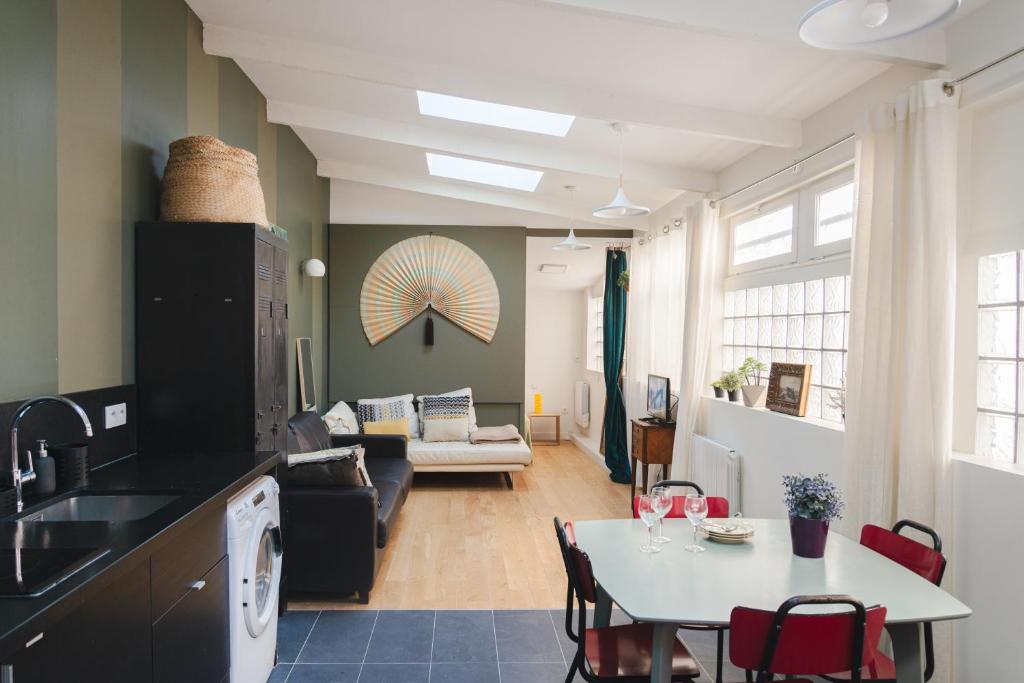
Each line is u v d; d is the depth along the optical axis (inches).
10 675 43.6
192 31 127.1
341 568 129.6
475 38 120.4
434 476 254.7
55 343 85.5
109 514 80.7
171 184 108.1
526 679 102.0
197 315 106.8
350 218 264.2
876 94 115.4
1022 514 81.6
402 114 175.3
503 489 232.4
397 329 267.4
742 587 73.3
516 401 271.0
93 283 94.3
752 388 156.3
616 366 258.5
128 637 60.7
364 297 264.4
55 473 79.4
